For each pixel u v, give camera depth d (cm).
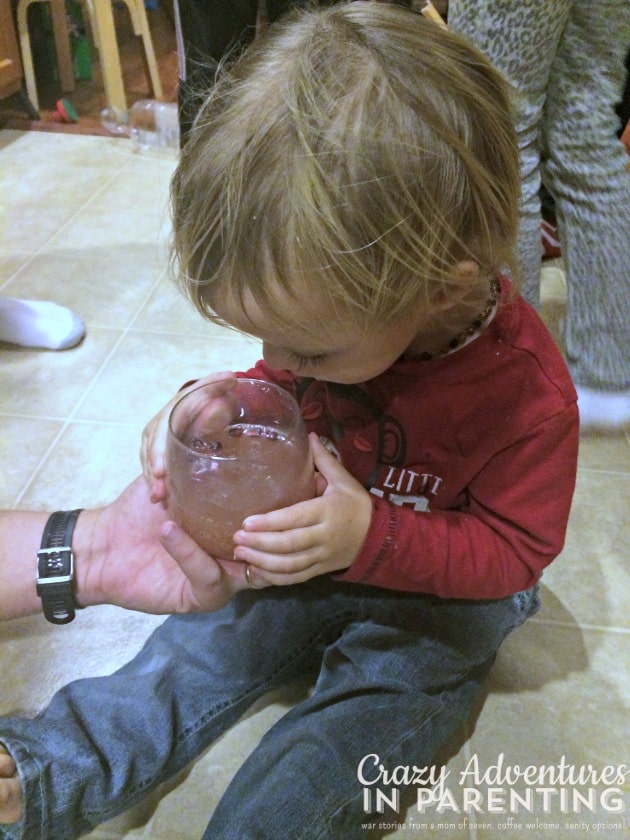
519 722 82
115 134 240
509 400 67
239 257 50
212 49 150
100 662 87
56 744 67
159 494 70
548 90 121
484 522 70
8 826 63
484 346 66
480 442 69
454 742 80
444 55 53
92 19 234
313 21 56
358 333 53
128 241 178
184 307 154
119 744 70
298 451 61
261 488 59
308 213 48
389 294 51
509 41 107
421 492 74
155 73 265
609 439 126
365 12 56
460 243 53
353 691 73
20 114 249
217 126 52
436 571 67
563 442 67
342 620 82
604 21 113
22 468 112
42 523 84
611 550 105
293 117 49
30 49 252
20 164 218
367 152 48
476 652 78
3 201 195
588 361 130
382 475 75
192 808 73
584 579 100
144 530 80
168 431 63
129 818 72
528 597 85
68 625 90
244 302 52
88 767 67
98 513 82
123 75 291
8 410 124
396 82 50
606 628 94
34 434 119
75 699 73
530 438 67
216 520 60
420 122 49
